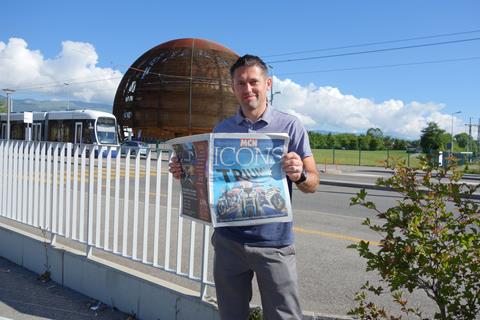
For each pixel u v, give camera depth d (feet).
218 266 9.83
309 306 14.62
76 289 15.78
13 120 128.16
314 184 9.18
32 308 14.25
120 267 14.70
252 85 9.31
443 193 9.01
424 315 14.05
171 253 19.63
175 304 12.84
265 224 9.09
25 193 18.63
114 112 280.10
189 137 9.59
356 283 16.94
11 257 18.83
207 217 9.23
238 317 9.94
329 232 26.71
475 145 213.25
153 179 22.58
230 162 8.91
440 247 8.81
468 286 8.83
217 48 273.95
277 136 8.86
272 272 9.09
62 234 16.79
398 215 9.18
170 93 253.03
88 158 15.93
